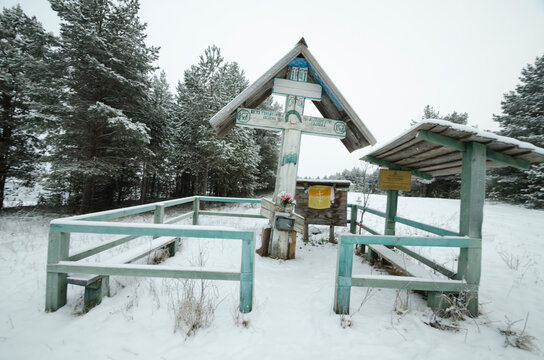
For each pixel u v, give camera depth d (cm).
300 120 467
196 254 444
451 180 2402
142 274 246
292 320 250
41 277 360
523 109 1872
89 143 1014
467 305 267
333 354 198
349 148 577
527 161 279
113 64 993
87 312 249
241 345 205
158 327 226
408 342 216
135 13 1083
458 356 200
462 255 276
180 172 1428
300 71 468
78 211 1103
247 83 1934
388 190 486
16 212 1112
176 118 1614
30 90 912
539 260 495
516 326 254
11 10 1151
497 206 1595
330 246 558
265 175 2108
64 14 943
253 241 248
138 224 243
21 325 230
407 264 341
